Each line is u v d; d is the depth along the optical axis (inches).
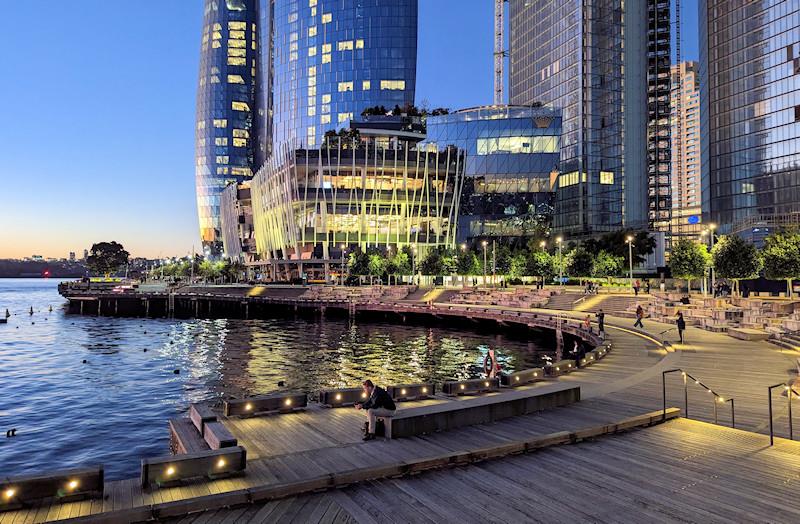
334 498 387.5
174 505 356.8
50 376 1662.2
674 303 2214.6
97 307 4665.4
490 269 4197.8
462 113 6181.1
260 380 1545.3
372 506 373.4
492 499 383.6
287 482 399.9
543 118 5959.6
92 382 1561.3
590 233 5447.8
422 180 5565.9
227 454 434.3
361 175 5428.2
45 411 1219.9
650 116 6127.0
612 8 5718.5
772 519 345.1
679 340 1368.1
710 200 5182.1
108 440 995.3
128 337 2741.1
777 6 4468.5
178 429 572.1
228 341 2504.9
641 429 559.5
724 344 1306.6
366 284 4810.5
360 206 5408.5
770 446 497.0
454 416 570.9
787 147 4375.0
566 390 686.5
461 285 4424.2
